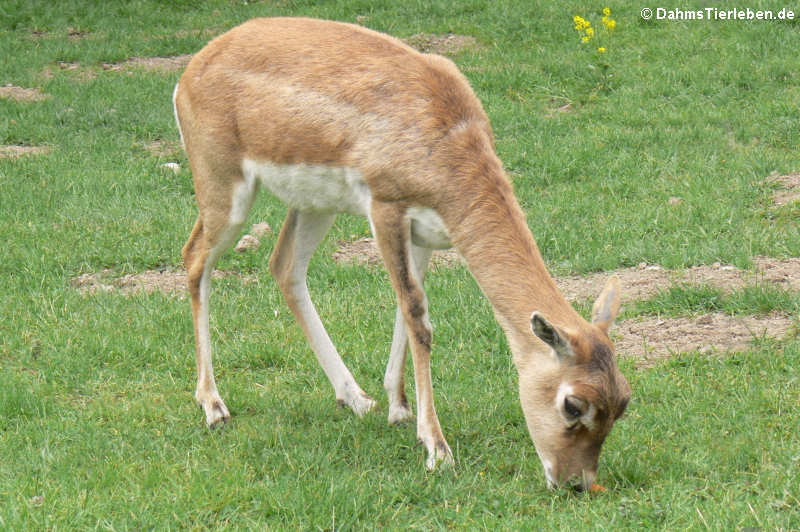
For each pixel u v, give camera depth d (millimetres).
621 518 7641
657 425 9305
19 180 16859
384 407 10258
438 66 9266
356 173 8883
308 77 9203
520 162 17625
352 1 27219
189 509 8109
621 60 22203
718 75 20781
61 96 21359
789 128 18016
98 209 15766
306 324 10438
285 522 7988
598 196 16031
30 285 13117
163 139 19547
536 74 21641
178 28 26750
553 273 13539
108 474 8602
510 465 8859
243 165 9711
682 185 16062
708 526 7316
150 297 12766
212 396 10055
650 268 13344
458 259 14273
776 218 14578
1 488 8352
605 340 7977
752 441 8734
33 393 10273
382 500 8156
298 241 10336
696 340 11180
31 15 27391
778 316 11508
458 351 11383
